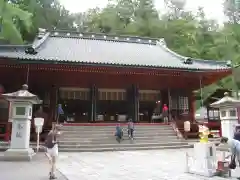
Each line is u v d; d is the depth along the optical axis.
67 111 29.27
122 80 26.84
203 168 9.06
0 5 30.42
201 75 26.09
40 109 23.53
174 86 28.20
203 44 48.78
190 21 52.84
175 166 11.10
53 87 25.42
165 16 58.12
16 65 22.61
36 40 31.34
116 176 8.86
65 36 33.06
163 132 21.88
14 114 13.02
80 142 18.61
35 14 48.31
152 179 8.43
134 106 26.53
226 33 47.72
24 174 9.04
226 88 39.41
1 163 11.55
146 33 52.66
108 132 20.73
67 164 11.55
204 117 28.45
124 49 31.89
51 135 8.55
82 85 26.45
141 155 15.16
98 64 23.19
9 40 32.59
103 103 28.88
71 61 22.62
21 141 12.82
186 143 20.17
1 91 23.67
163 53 32.38
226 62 26.98
